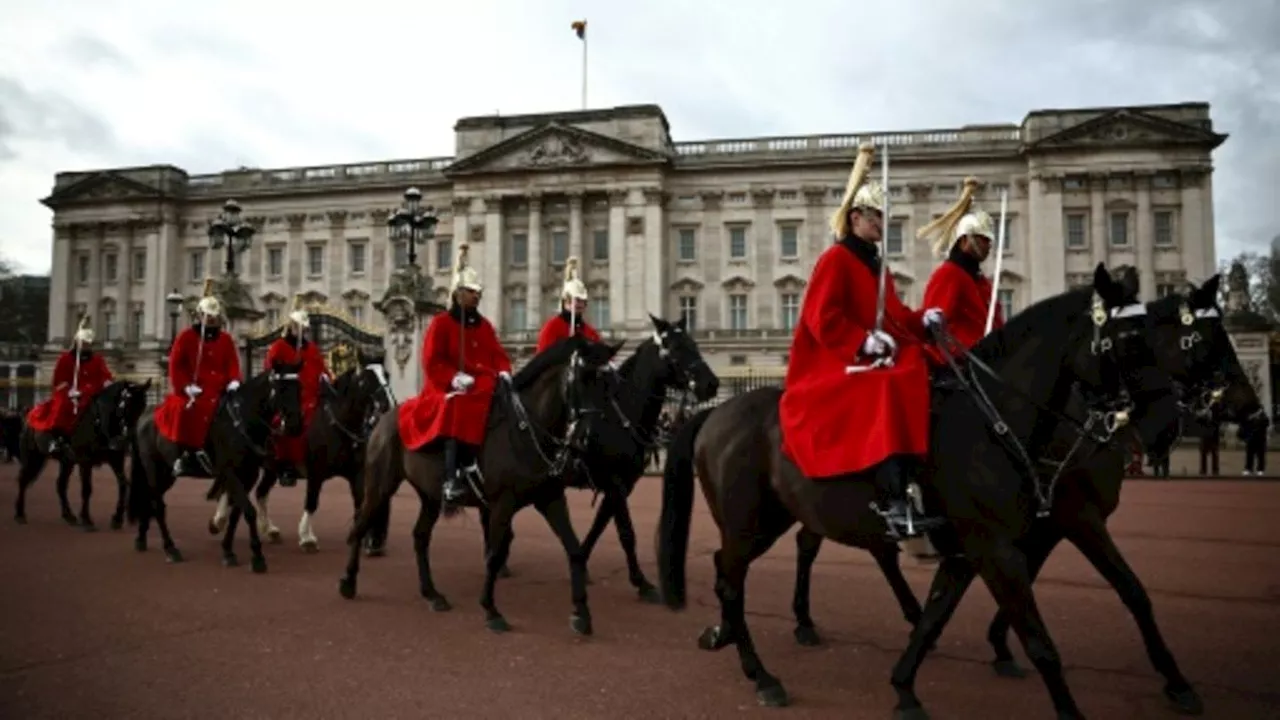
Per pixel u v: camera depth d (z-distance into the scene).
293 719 5.66
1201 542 13.52
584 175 63.56
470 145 65.88
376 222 68.75
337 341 27.14
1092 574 10.68
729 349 61.53
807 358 6.18
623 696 6.11
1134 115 57.88
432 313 27.14
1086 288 5.80
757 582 10.42
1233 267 50.25
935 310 6.12
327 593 9.85
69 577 10.81
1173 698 5.78
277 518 17.42
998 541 5.32
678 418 10.98
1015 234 59.75
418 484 9.12
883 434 5.38
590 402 8.16
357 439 12.65
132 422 15.23
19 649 7.41
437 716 5.70
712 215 63.84
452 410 8.59
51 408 15.73
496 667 6.86
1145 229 57.72
